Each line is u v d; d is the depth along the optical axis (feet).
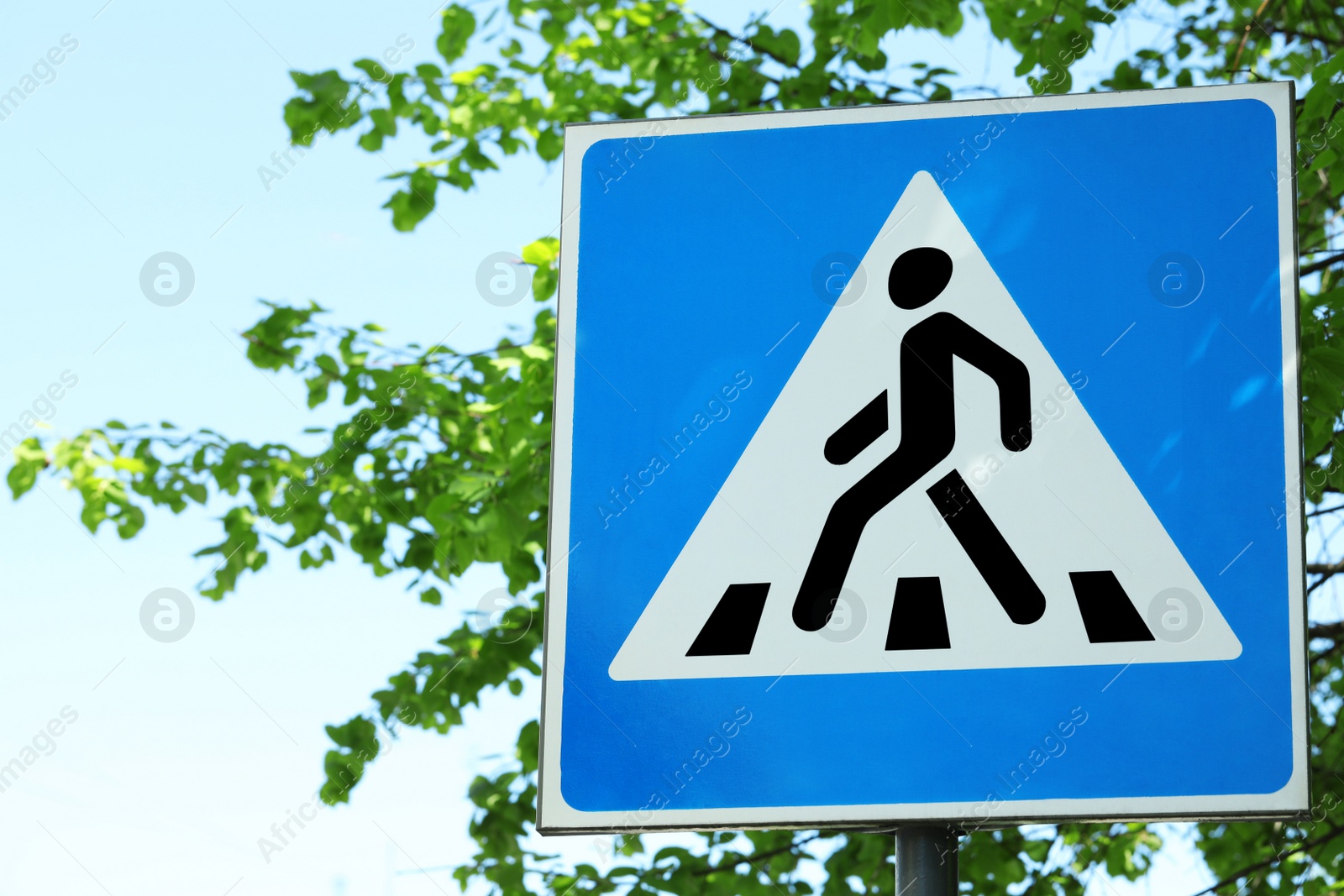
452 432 19.15
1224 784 5.74
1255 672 5.82
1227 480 6.04
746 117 6.86
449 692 18.26
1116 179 6.48
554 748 6.22
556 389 6.63
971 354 6.38
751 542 6.32
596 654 6.30
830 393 6.44
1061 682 5.93
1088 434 6.18
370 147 19.83
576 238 6.82
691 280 6.69
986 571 6.10
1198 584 5.94
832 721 6.07
